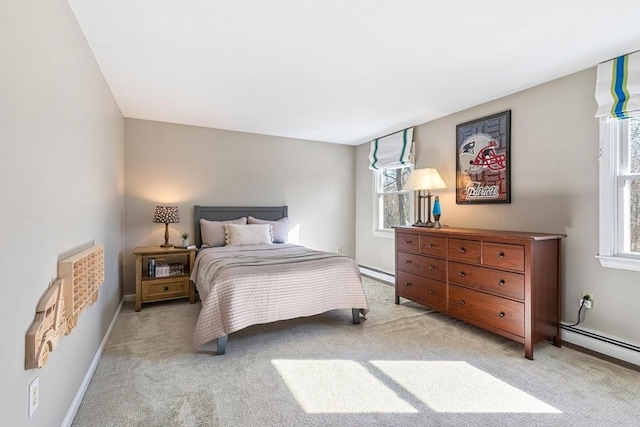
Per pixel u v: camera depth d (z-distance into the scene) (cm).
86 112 196
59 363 143
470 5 167
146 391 181
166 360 219
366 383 191
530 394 179
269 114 362
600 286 232
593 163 237
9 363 100
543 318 229
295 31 192
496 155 308
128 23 183
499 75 256
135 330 275
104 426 152
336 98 311
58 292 136
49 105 136
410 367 210
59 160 147
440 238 297
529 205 280
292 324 290
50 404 133
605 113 225
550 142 265
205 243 390
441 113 358
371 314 317
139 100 314
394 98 310
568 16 177
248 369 207
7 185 101
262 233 398
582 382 191
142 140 380
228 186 433
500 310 241
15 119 106
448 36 198
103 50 213
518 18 179
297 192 487
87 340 192
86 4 164
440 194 374
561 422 155
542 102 271
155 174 387
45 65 132
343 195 528
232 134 436
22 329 109
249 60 230
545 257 231
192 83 273
